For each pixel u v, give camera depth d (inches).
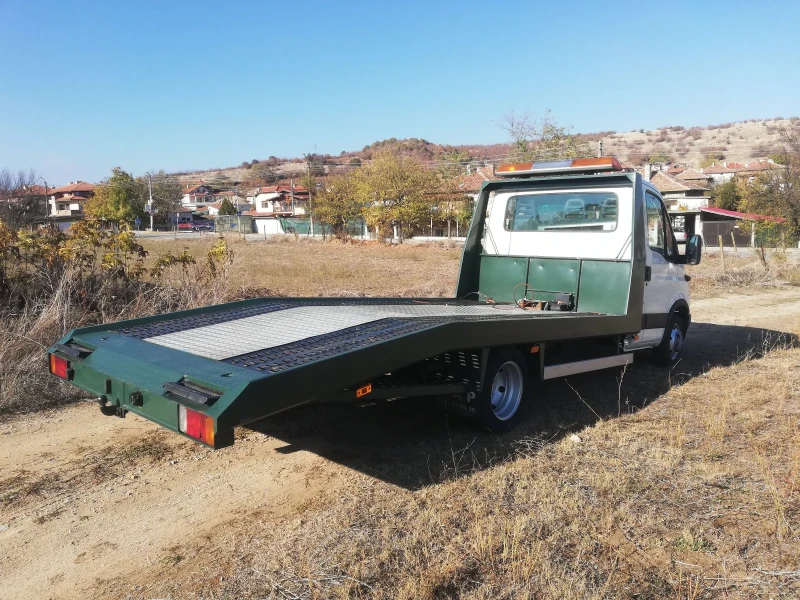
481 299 314.3
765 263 843.4
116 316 328.8
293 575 130.2
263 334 189.3
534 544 141.4
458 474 182.2
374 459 194.7
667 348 319.9
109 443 206.8
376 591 123.9
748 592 126.9
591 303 278.2
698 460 194.5
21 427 220.8
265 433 216.7
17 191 1305.4
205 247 1202.0
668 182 2079.2
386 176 1836.9
